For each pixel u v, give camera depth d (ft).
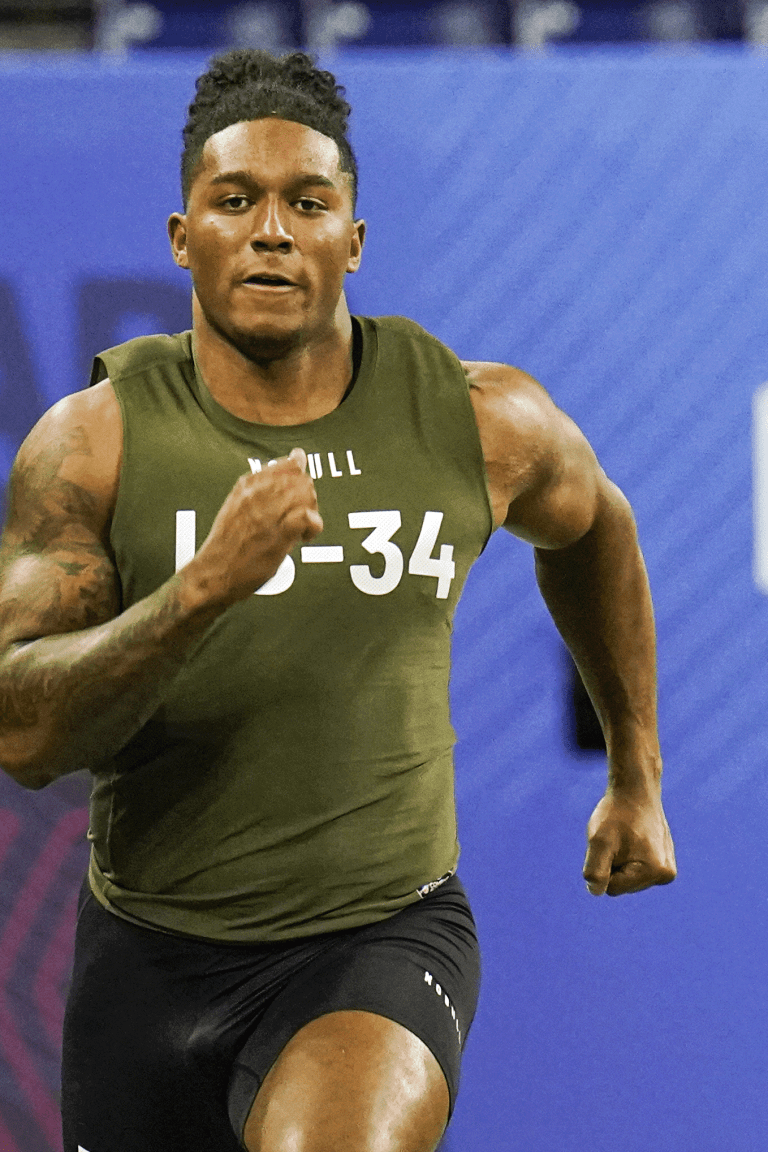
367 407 18.69
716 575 34.99
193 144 18.25
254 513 15.08
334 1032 16.51
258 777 17.93
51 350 33.65
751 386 34.94
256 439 18.24
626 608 22.24
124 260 33.81
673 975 34.45
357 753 18.10
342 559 17.90
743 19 47.01
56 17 45.39
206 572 15.25
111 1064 18.86
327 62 34.14
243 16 46.01
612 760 22.59
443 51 45.65
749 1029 34.45
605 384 34.76
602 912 34.42
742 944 34.60
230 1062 18.16
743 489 34.99
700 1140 34.17
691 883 34.65
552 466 20.15
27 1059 33.58
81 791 34.06
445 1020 17.29
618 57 34.86
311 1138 15.29
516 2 46.60
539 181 34.55
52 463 17.67
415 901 18.76
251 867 18.07
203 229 17.67
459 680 34.50
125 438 17.88
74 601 17.44
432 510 18.44
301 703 17.83
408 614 18.30
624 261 34.73
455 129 34.45
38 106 33.58
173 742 17.95
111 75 33.76
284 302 17.56
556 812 34.50
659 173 34.76
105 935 19.29
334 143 18.06
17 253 33.58
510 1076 34.06
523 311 34.63
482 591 34.53
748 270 34.88
